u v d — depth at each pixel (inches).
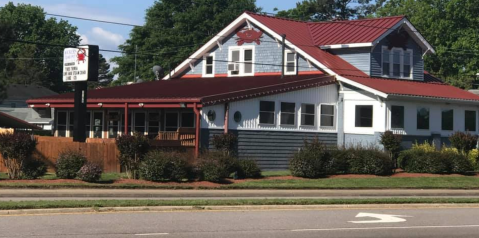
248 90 1196.5
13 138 909.2
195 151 1127.0
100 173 928.9
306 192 942.4
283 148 1270.9
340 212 718.5
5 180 891.4
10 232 496.7
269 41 1482.5
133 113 1334.9
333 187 1005.2
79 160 948.0
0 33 1724.9
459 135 1314.0
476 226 631.8
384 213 723.4
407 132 1360.7
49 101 1332.4
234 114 1191.6
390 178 1132.5
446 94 1460.4
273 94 1246.3
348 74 1400.1
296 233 546.3
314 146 1153.4
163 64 2635.3
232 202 724.7
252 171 1073.5
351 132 1353.3
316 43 1508.4
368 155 1175.0
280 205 737.6
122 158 998.4
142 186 908.6
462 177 1189.1
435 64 2356.1
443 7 2329.0
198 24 2733.8
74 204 642.2
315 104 1333.7
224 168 1017.5
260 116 1234.6
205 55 1581.0
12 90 2972.4
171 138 1157.7
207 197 855.1
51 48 3518.7
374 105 1326.3
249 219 624.1
